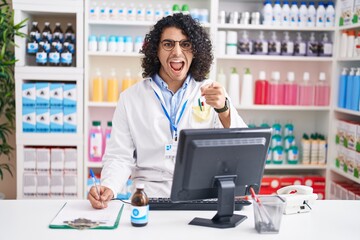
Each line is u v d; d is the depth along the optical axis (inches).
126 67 137.5
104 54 124.7
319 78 132.6
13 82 130.6
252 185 64.6
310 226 61.9
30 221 62.1
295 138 145.0
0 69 119.7
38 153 125.6
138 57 136.7
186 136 57.7
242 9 138.5
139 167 82.5
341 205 72.2
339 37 128.4
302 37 139.9
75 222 60.2
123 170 78.1
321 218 65.4
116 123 82.4
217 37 128.4
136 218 59.9
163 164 79.6
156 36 79.4
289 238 57.3
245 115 143.3
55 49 125.8
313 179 134.6
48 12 125.3
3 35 119.3
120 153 80.7
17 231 58.1
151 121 80.0
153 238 56.2
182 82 82.9
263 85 133.0
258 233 58.9
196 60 81.6
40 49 125.3
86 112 125.9
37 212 66.0
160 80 82.1
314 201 71.4
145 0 136.3
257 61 141.0
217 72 140.0
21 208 67.7
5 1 126.4
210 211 67.4
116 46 127.5
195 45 77.7
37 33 126.3
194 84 83.3
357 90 117.1
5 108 136.6
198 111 80.7
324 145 133.7
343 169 125.9
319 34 139.4
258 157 62.7
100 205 66.9
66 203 70.0
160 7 129.6
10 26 120.6
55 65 126.6
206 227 60.7
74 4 122.5
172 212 66.7
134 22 125.0
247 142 60.9
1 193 134.9
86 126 126.1
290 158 135.6
